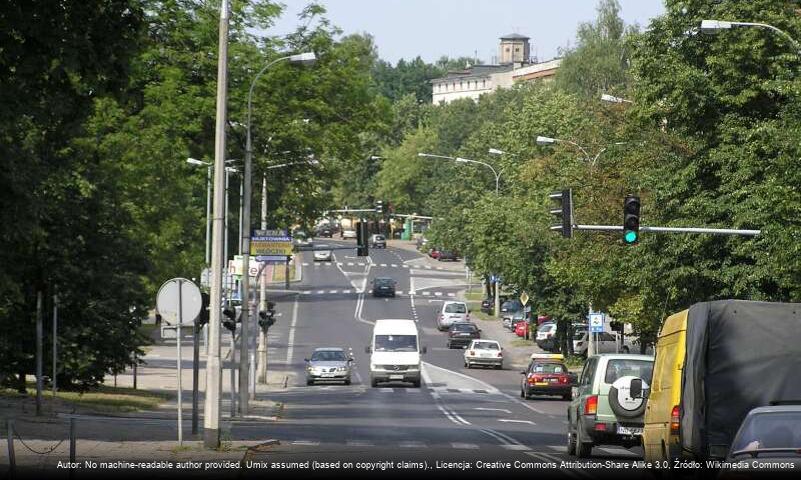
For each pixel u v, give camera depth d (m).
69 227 66.50
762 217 59.09
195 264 111.12
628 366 44.66
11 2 39.28
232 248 162.50
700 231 54.69
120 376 105.69
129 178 80.56
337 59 88.62
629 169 87.25
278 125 84.44
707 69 69.75
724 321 31.55
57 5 39.84
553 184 112.00
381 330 109.62
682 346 32.88
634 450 51.53
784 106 57.34
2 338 69.94
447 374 123.06
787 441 23.81
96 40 40.75
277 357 135.12
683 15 70.44
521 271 120.75
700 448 31.33
